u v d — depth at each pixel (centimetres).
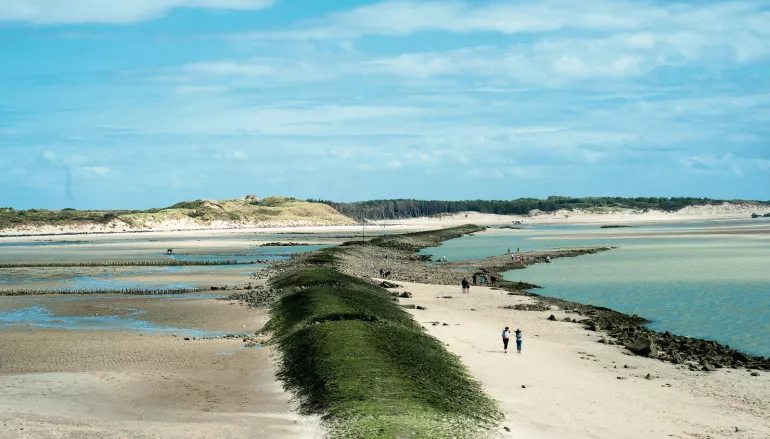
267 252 16288
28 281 9625
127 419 3084
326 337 4450
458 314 6359
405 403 3175
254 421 3064
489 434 2878
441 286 8781
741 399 3506
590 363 4325
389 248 16312
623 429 3023
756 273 9625
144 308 6800
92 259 14050
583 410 3303
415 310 6625
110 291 8281
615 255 13512
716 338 5234
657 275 9662
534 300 7344
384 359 3928
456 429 2889
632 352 4650
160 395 3519
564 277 9750
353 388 3366
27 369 4088
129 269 11569
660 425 3083
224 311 6550
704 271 10038
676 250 14662
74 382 3750
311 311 5441
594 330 5494
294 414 3209
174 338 5147
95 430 2858
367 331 4662
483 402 3369
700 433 2977
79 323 5916
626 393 3612
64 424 2945
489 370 4122
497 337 5209
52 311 6638
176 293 8056
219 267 11850
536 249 16100
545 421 3125
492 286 8762
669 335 5212
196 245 19512
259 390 3647
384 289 8100
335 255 12331
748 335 5322
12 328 5641
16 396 3447
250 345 4844
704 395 3578
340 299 6041
